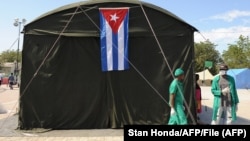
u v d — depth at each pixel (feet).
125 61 37.17
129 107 38.40
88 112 38.34
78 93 38.37
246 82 164.66
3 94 100.94
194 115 37.68
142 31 38.17
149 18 38.37
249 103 74.59
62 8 37.96
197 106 40.70
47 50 37.96
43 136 34.42
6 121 43.62
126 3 38.14
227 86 35.40
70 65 38.32
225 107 35.22
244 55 261.03
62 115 38.11
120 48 37.11
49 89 38.01
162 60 38.37
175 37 38.37
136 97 38.45
